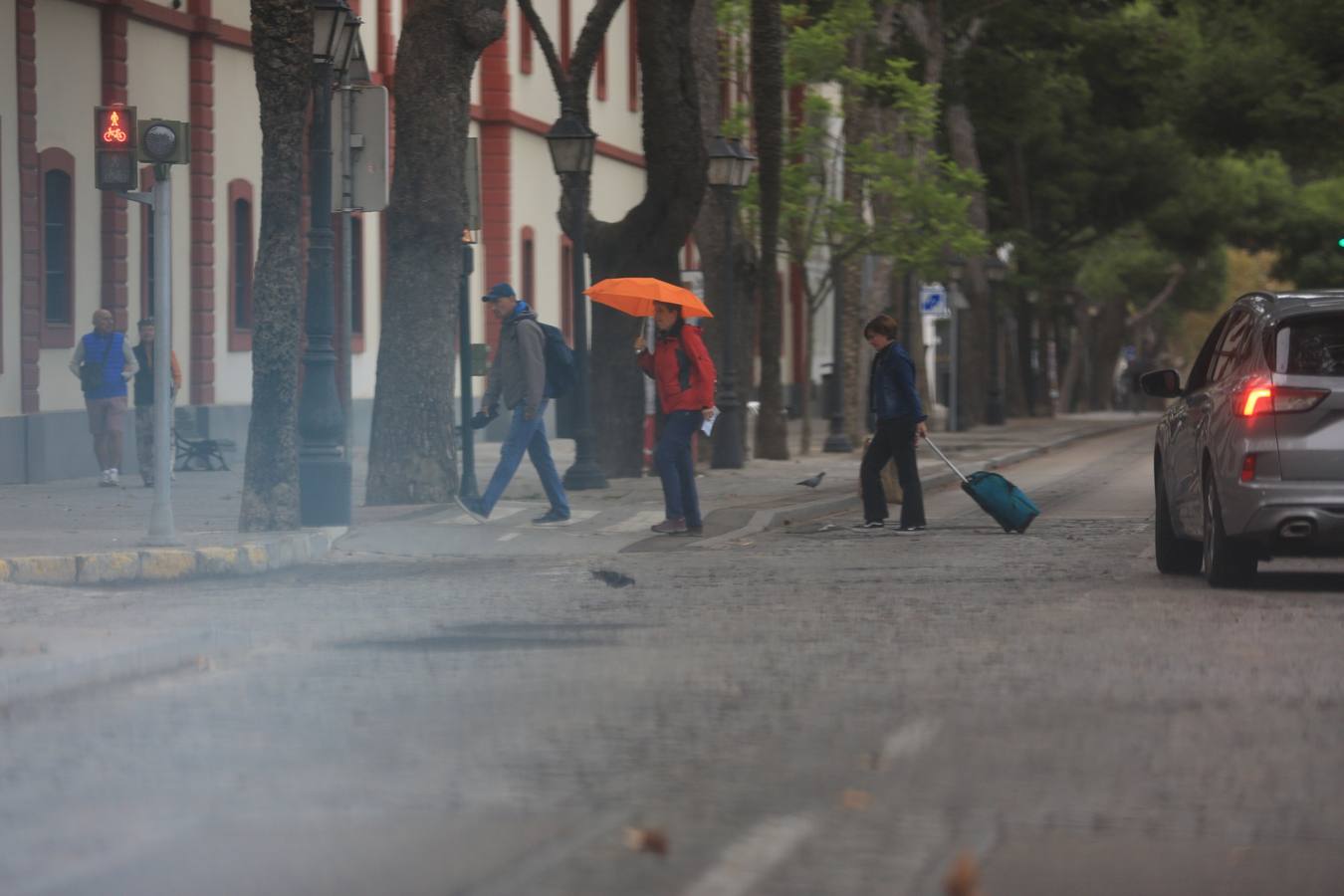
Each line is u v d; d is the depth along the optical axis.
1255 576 38.62
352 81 65.31
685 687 26.33
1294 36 124.62
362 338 104.81
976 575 41.44
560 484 55.75
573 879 16.61
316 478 52.28
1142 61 151.62
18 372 75.44
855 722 23.72
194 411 87.94
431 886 16.44
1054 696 25.53
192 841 18.14
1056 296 182.62
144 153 44.62
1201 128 130.12
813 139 96.12
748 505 61.25
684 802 19.50
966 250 96.19
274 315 49.62
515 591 38.88
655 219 74.69
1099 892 16.27
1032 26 143.12
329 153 52.75
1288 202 196.75
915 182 95.62
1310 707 24.70
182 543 45.75
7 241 74.69
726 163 81.81
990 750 22.03
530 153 119.19
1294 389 37.22
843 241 98.19
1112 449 115.50
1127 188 170.62
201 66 88.12
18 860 17.53
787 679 26.95
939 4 123.75
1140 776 20.69
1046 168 166.25
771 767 21.17
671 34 73.44
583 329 69.31
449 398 60.75
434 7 59.75
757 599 36.84
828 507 62.81
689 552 48.81
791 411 185.88
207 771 21.31
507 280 115.06
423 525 53.06
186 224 88.00
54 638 30.56
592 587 39.50
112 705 25.86
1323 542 37.06
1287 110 124.44
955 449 107.31
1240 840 17.97
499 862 17.19
